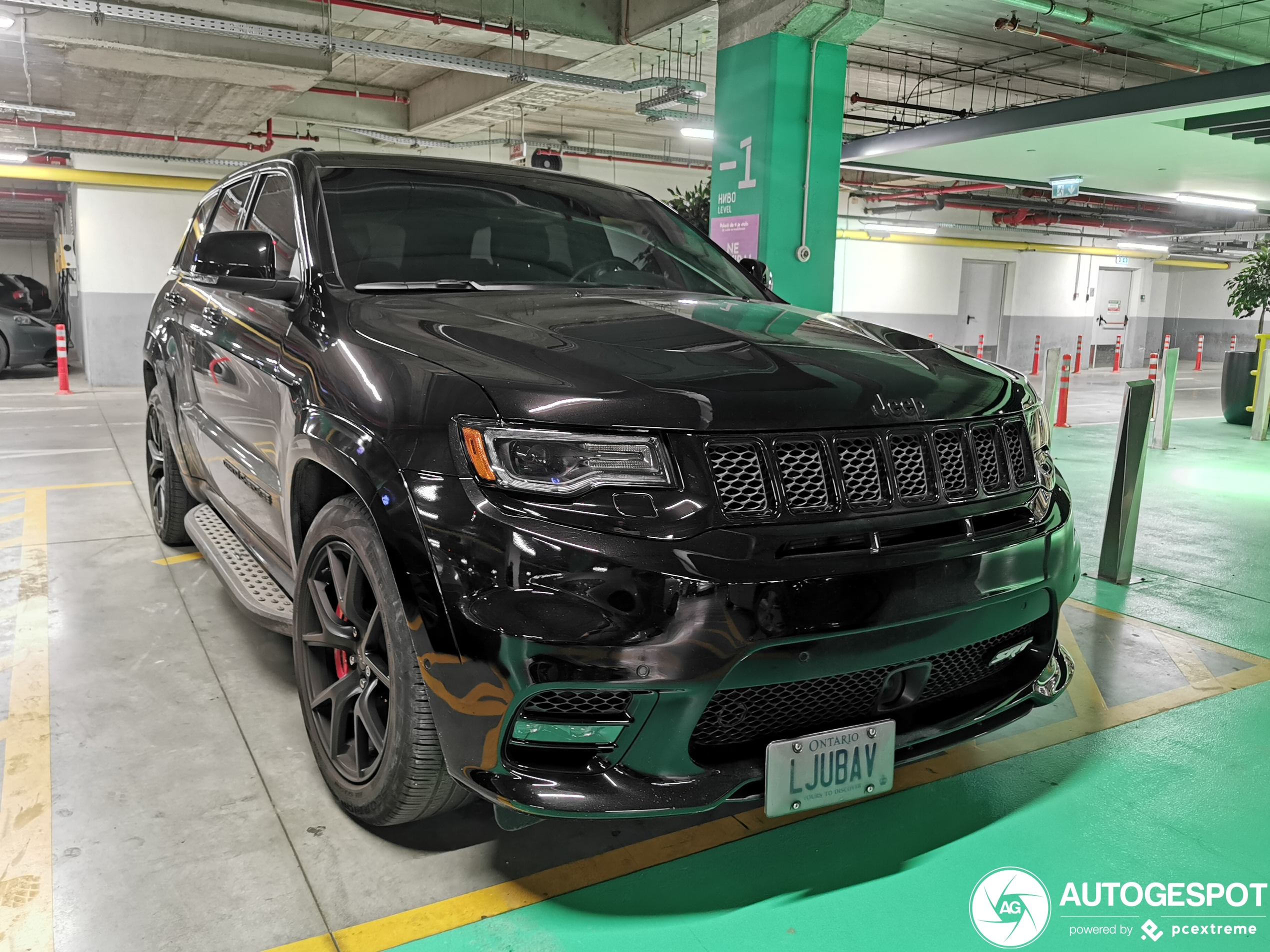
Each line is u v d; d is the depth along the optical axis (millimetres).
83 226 13023
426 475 1601
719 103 7551
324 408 1909
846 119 15461
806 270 7324
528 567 1502
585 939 1632
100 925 1636
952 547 1707
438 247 2449
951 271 21703
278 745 2320
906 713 1824
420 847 1905
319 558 2018
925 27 10914
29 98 10258
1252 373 9789
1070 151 11945
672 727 1547
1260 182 14570
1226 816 2088
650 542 1512
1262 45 11242
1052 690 2082
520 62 11734
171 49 8461
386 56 8617
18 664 2801
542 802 1537
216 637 3039
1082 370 21875
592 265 2607
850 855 1914
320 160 2625
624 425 1547
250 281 2332
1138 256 24859
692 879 1820
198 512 3471
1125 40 11156
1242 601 3727
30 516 4742
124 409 9922
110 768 2188
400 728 1706
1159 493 6047
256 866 1822
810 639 1561
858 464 1661
